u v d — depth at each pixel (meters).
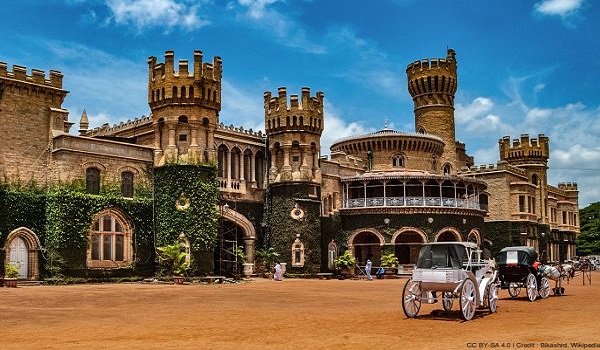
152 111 51.59
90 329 19.41
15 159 44.44
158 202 49.62
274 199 58.88
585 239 122.56
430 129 81.69
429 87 82.25
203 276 48.50
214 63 52.31
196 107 50.56
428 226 62.53
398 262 63.50
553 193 101.50
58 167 45.03
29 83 45.50
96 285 42.53
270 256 56.25
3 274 42.53
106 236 46.94
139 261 48.25
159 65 51.19
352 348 15.59
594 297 31.31
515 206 81.38
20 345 16.34
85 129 60.34
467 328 19.17
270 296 32.91
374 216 63.03
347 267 57.59
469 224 65.56
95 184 46.84
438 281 21.66
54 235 44.06
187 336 17.88
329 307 26.72
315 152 60.16
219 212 53.84
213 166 51.00
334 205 64.31
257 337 17.59
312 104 59.91
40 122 46.12
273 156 59.81
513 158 93.56
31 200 44.69
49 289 37.25
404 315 23.02
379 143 72.94
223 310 25.31
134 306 27.08
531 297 28.70
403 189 65.88
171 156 49.72
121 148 48.59
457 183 66.69
